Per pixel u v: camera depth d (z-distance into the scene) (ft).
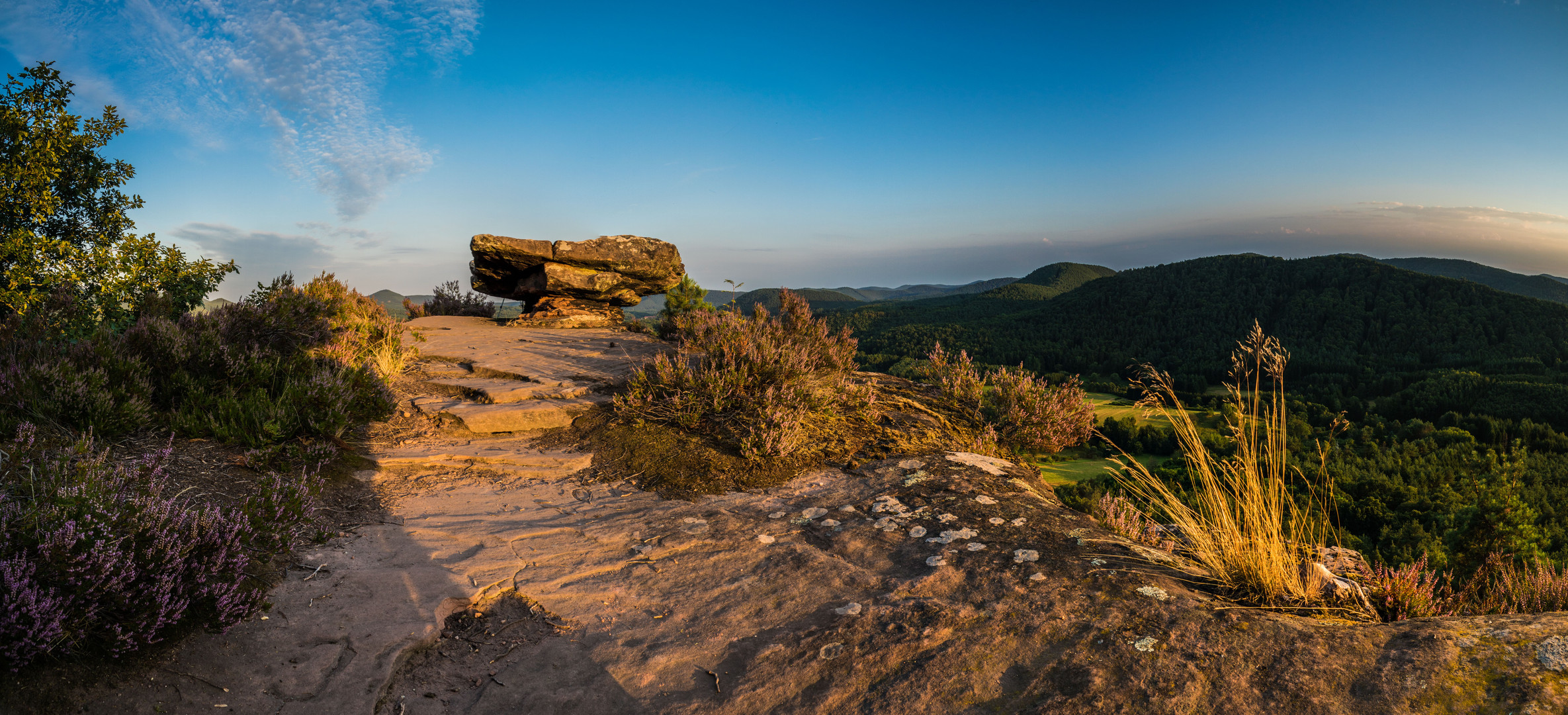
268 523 10.37
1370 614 9.18
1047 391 22.16
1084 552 11.34
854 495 15.69
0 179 34.32
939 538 12.60
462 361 29.55
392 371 25.39
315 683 7.89
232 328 21.71
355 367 21.20
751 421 19.72
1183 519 11.25
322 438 16.78
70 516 7.75
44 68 35.88
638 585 11.59
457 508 15.05
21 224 35.99
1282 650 7.52
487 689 8.50
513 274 52.06
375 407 19.80
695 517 14.70
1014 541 12.10
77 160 38.29
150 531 7.99
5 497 8.20
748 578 11.67
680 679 8.79
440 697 8.25
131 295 35.22
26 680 6.52
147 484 10.23
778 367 22.22
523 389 23.48
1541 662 6.38
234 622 8.29
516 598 10.98
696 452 18.38
